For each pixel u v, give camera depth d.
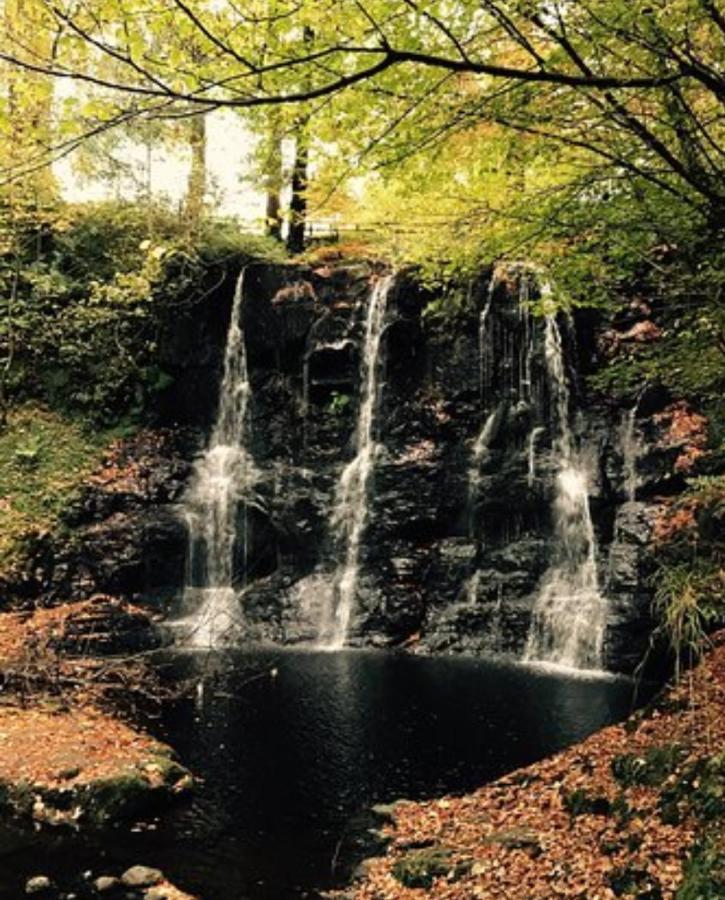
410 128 4.82
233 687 12.20
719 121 5.68
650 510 14.16
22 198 18.09
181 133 17.02
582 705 11.30
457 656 14.57
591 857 5.92
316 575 16.95
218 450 18.92
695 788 6.02
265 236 20.88
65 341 19.39
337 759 9.29
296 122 4.82
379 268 18.48
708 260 6.09
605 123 5.35
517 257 7.41
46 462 18.00
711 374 7.87
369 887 6.43
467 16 4.28
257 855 7.09
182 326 19.41
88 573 16.39
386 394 17.70
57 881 6.60
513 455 16.34
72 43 3.47
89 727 9.48
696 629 6.28
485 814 7.33
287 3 3.71
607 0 4.28
